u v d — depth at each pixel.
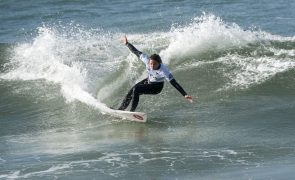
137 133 44.53
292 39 63.53
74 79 58.16
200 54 60.66
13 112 53.50
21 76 61.56
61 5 101.00
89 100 52.72
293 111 47.34
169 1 100.00
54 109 52.94
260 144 40.22
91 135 45.00
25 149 42.28
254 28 78.94
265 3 95.00
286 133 42.53
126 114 47.31
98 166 36.84
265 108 48.47
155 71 45.03
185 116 48.03
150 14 90.75
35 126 49.44
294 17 84.25
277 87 52.84
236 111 48.31
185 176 34.53
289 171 34.00
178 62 59.88
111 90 55.59
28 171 36.50
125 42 46.28
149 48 65.19
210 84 54.62
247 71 56.25
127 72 59.00
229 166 35.91
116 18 89.19
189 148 40.03
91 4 101.00
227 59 59.09
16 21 91.81
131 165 36.81
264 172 34.22
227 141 41.31
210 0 99.31
